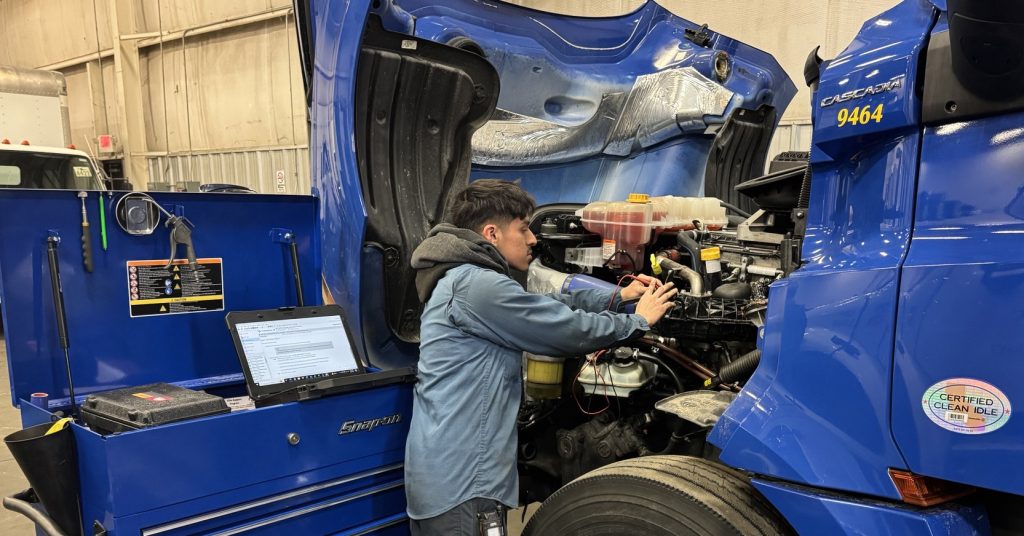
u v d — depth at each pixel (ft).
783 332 4.13
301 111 28.22
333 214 6.97
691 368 6.56
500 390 5.57
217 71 31.22
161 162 34.68
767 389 4.20
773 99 10.84
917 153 3.67
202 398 5.54
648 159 9.99
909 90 3.63
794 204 5.92
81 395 6.03
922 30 3.75
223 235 6.88
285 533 5.72
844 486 3.75
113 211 6.17
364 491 6.26
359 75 6.60
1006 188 3.36
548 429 7.66
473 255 5.71
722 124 9.87
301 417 5.74
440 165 7.48
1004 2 2.89
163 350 6.55
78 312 6.03
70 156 21.20
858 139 3.93
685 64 10.31
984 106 3.38
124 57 34.22
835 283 3.85
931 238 3.56
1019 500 3.74
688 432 6.35
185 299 6.66
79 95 38.37
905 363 3.52
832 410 3.83
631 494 4.81
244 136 30.86
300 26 7.61
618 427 6.75
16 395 5.72
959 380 3.34
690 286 6.46
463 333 5.61
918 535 3.53
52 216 5.84
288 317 6.47
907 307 3.52
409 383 6.47
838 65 4.09
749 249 6.40
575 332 5.29
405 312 7.43
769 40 16.57
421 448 5.47
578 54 9.94
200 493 5.19
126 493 4.82
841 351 3.79
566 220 8.00
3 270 5.61
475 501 5.34
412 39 6.77
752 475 4.27
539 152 9.09
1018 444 3.17
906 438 3.53
